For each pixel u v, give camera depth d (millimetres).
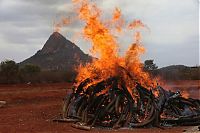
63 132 17016
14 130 17375
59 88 41719
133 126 18438
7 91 38219
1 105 27109
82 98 20359
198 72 57781
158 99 19562
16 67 53844
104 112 18906
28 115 22109
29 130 17422
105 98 19438
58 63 101688
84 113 19391
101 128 18328
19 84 49344
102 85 19703
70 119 19688
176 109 20109
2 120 20312
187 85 44031
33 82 52750
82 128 17812
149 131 17250
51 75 54562
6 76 52406
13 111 24156
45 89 40594
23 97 32625
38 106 26719
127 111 18953
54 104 27562
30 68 57094
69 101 20906
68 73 55812
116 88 19547
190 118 19078
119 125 18391
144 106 19594
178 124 19203
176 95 20234
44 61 106312
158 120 18875
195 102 20406
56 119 20031
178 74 55531
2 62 53875
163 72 54219
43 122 19625
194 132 16547
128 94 19250
